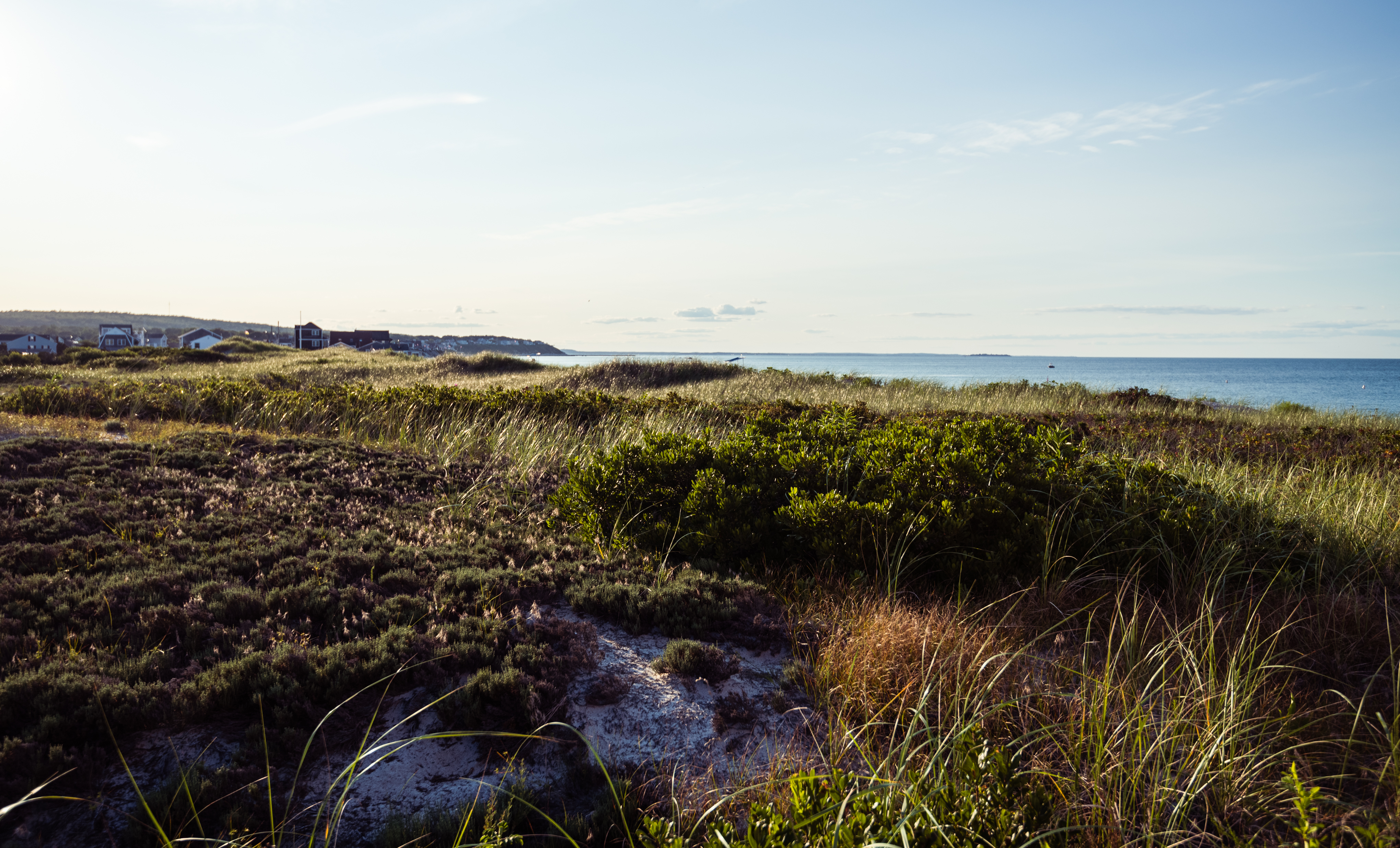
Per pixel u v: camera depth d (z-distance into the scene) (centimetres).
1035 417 1392
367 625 389
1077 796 265
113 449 761
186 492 614
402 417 1193
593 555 542
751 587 470
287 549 498
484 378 3162
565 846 257
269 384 2247
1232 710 296
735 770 300
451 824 260
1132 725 303
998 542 502
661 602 436
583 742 316
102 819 255
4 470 638
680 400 1477
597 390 1802
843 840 212
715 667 368
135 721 297
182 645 361
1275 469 841
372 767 294
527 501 718
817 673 357
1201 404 1920
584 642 388
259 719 312
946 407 1705
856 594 458
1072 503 544
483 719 319
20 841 244
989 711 294
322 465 785
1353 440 1219
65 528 503
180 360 3931
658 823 236
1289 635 403
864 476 598
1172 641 364
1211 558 491
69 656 333
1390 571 502
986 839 225
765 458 638
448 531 574
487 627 388
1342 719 325
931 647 365
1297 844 235
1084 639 411
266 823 260
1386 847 234
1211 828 263
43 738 278
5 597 389
